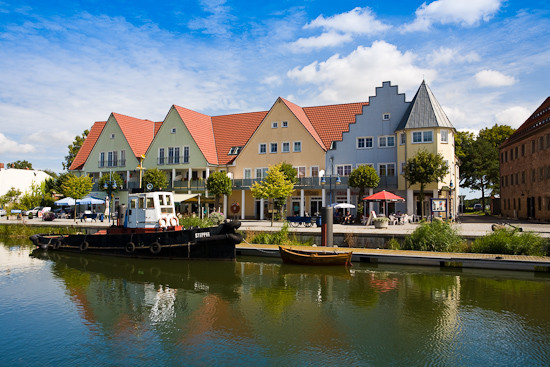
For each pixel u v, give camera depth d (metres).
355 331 11.30
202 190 50.06
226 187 42.09
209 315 12.76
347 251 21.16
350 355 9.79
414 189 40.09
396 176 41.19
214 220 31.47
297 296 14.84
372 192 41.62
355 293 15.16
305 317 12.48
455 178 48.66
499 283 16.52
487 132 67.94
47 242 27.50
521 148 46.03
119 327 11.77
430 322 11.98
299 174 45.34
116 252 24.31
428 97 40.94
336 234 24.00
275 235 25.39
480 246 20.78
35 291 16.11
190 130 51.84
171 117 53.09
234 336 11.01
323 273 18.69
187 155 51.59
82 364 9.41
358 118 43.59
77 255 25.58
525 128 47.03
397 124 42.31
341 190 43.44
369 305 13.64
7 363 9.49
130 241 23.78
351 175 37.62
